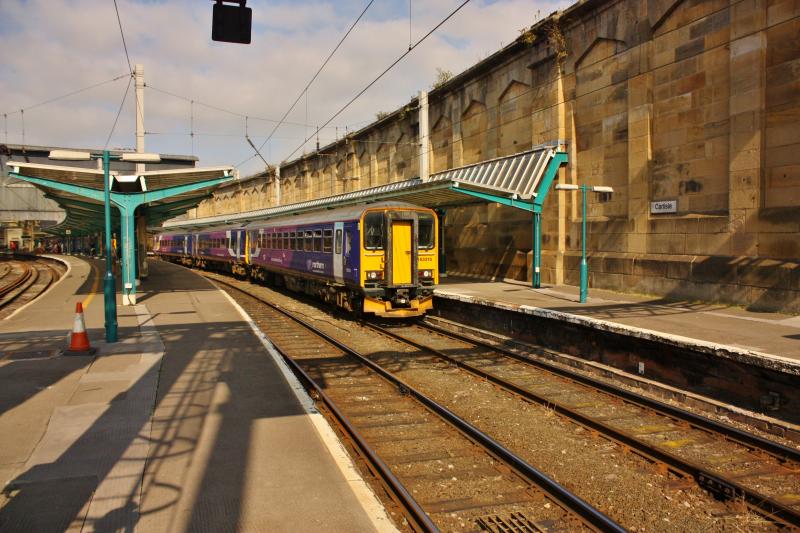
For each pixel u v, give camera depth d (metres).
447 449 6.83
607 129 16.92
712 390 8.73
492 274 22.59
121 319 14.52
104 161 12.18
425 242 16.14
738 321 11.00
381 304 15.62
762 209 12.47
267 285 27.38
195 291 21.75
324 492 4.87
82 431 6.28
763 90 12.42
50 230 65.81
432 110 26.61
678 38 14.50
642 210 15.62
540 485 5.75
